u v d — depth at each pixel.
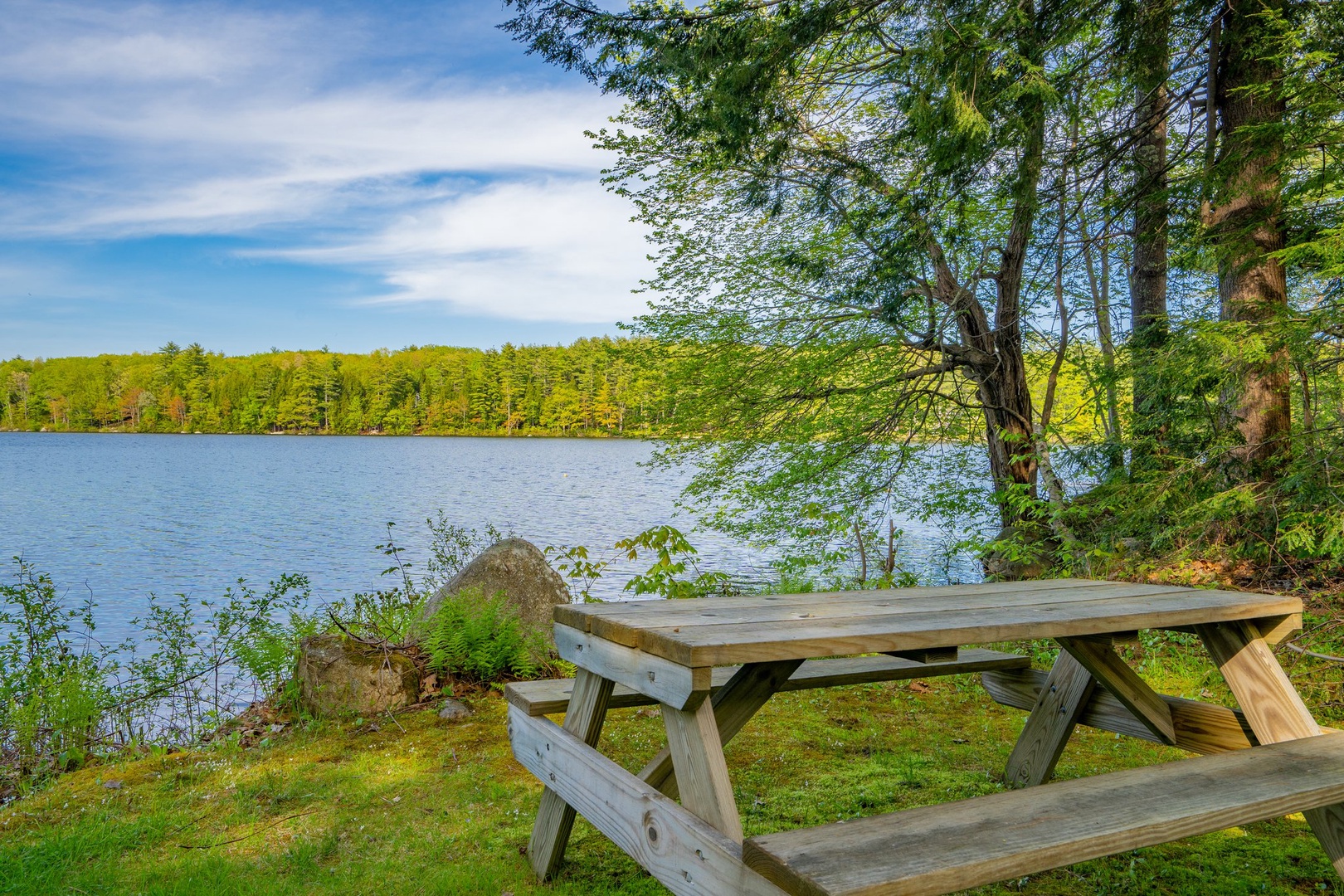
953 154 6.01
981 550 7.37
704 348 9.91
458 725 4.00
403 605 5.91
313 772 3.38
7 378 113.00
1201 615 2.26
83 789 3.29
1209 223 7.15
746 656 1.65
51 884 2.38
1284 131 5.68
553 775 2.26
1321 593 5.68
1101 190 7.78
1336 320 5.33
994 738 3.68
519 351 94.69
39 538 19.28
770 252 9.41
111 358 119.69
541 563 5.29
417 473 45.59
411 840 2.68
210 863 2.52
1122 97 7.85
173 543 18.44
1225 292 6.92
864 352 9.56
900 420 9.95
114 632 9.30
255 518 23.97
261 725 4.22
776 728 3.82
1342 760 2.00
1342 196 6.09
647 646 1.79
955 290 9.19
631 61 6.40
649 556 15.00
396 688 4.30
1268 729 2.36
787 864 1.33
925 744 3.58
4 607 10.12
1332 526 5.01
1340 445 5.48
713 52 6.21
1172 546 6.64
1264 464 6.26
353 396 106.62
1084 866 2.44
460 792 3.11
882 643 1.79
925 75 6.07
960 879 1.33
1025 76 5.93
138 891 2.36
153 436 103.19
